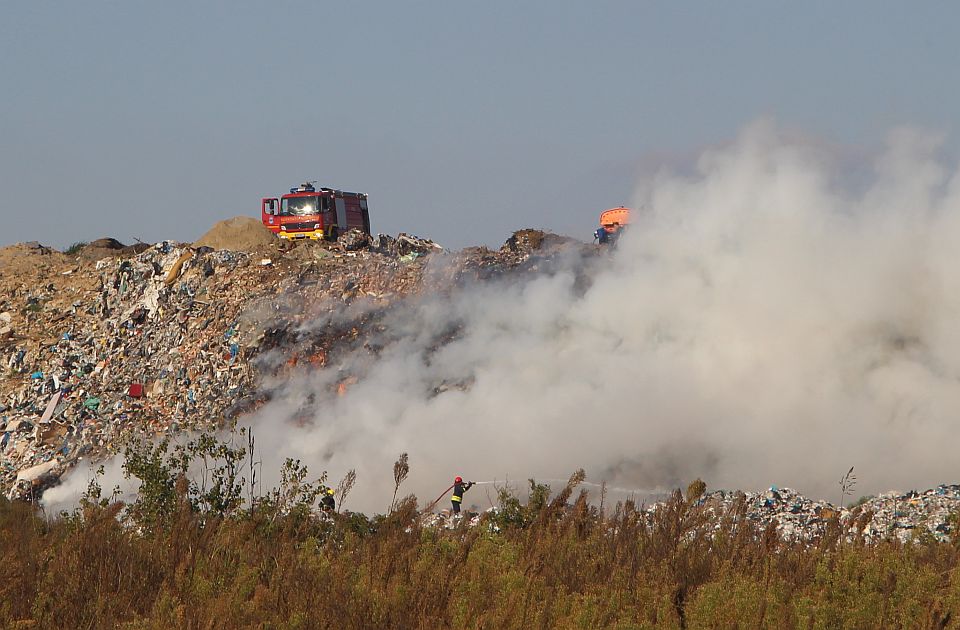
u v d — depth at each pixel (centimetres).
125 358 12781
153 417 11769
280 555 4609
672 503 5144
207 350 12619
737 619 3825
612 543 4738
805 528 6269
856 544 4781
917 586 4100
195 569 4431
